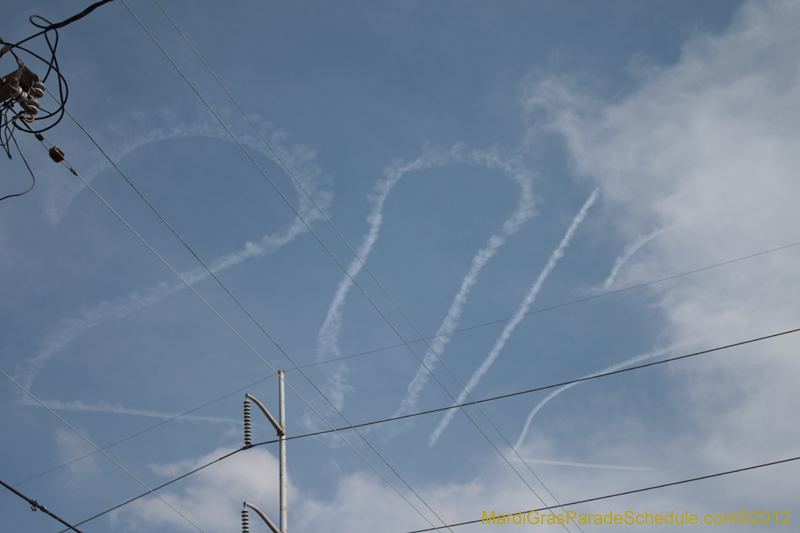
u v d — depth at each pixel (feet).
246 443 62.49
